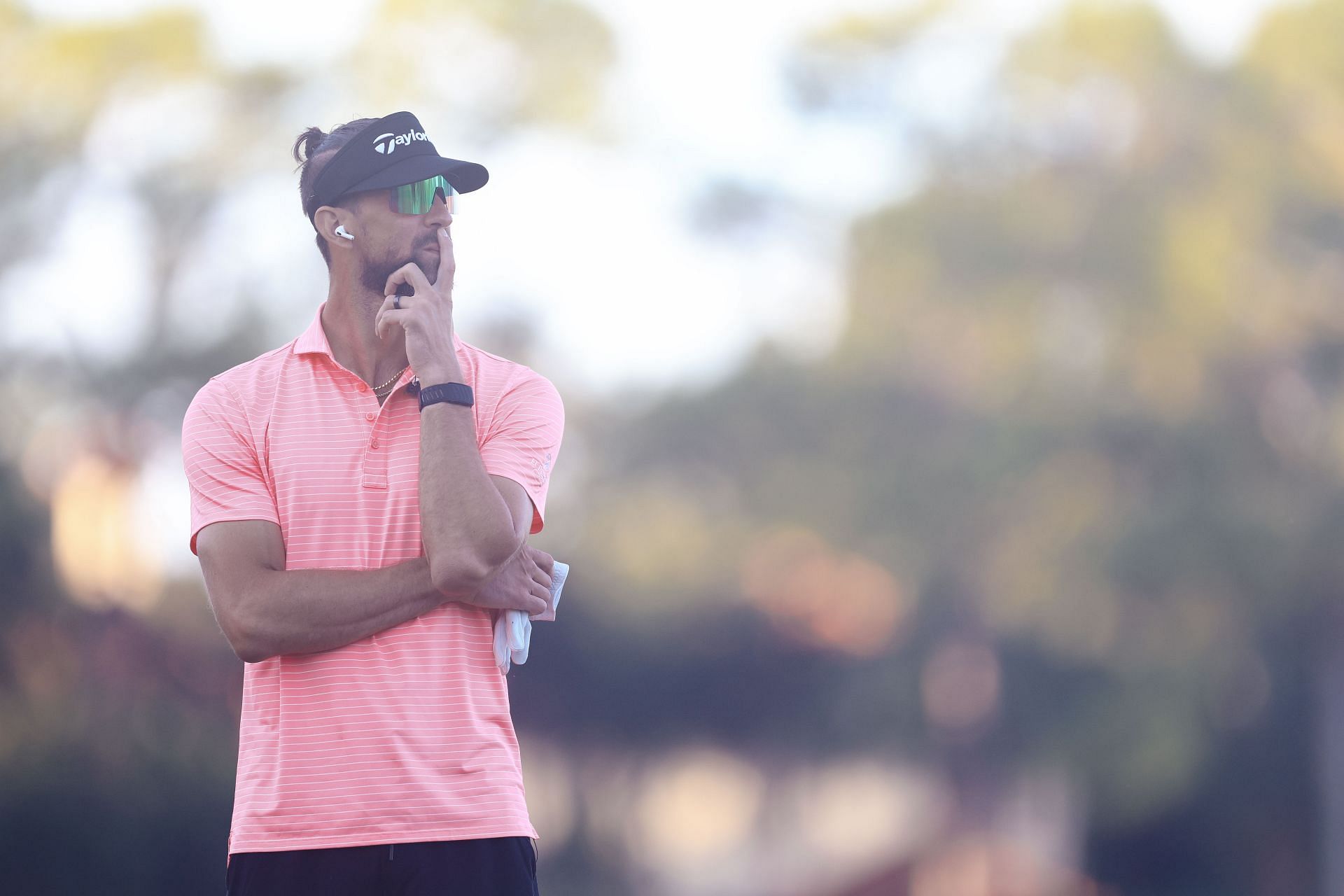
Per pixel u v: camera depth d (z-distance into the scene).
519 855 11.18
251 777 11.26
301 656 11.25
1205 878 120.88
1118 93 124.19
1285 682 117.75
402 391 11.77
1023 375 124.38
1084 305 124.31
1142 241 120.06
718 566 132.88
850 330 133.25
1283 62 120.50
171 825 91.25
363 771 11.02
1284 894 118.31
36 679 91.69
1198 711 115.50
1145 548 114.81
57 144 107.50
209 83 115.31
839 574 136.25
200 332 109.38
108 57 112.25
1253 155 120.06
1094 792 119.38
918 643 127.25
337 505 11.52
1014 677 121.75
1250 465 117.69
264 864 11.01
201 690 99.88
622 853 141.75
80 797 88.38
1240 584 115.44
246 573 11.28
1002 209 126.38
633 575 134.38
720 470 136.00
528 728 139.38
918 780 134.75
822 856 143.75
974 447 124.12
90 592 99.25
